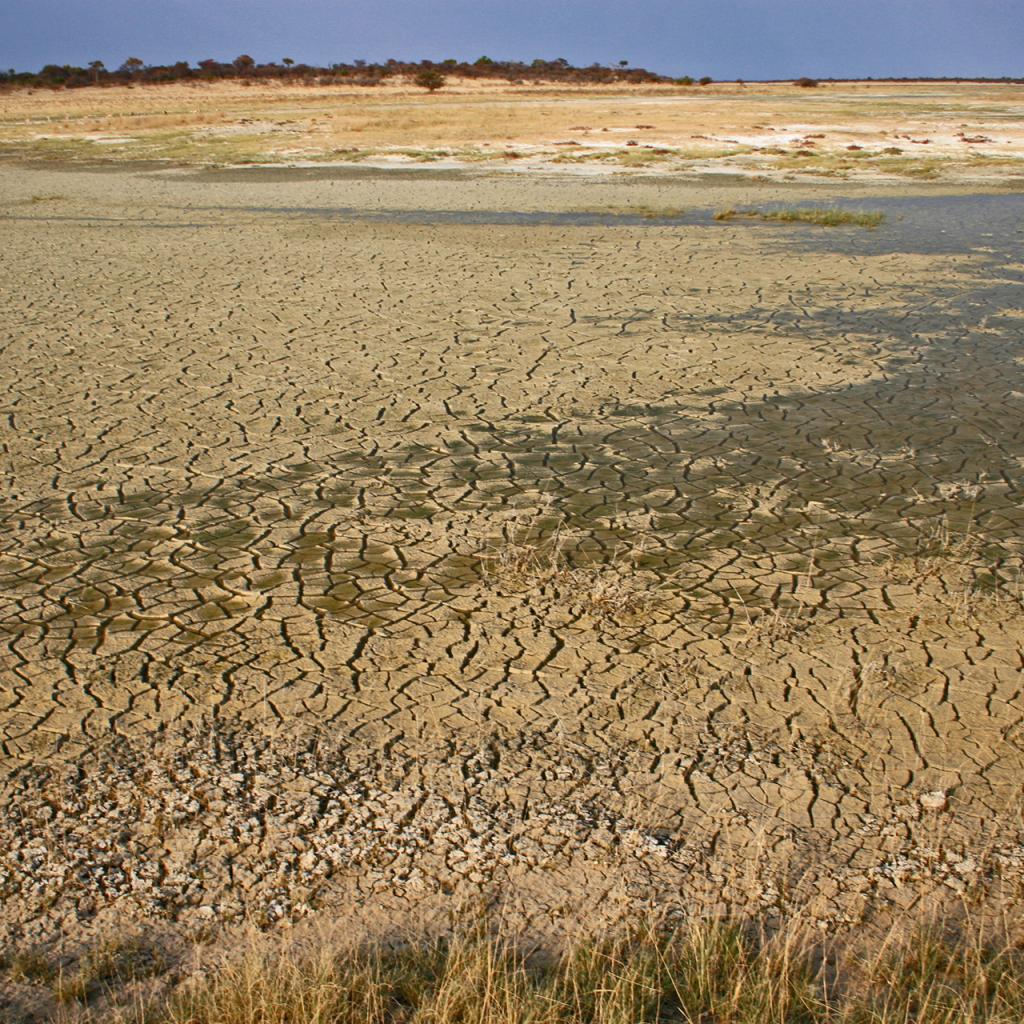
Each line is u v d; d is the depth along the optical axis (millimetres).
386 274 13758
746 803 3836
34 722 4293
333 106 55844
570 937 3219
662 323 11117
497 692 4512
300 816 3760
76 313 11570
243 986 2932
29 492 6641
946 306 11844
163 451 7371
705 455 7320
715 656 4781
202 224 18672
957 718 4332
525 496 6609
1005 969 3062
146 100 66375
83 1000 2988
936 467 7059
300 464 7141
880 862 3557
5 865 3514
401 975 3035
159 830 3686
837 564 5676
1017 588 5395
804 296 12422
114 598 5324
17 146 38312
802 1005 2926
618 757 4086
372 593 5383
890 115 47250
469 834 3674
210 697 4477
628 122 42062
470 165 29266
